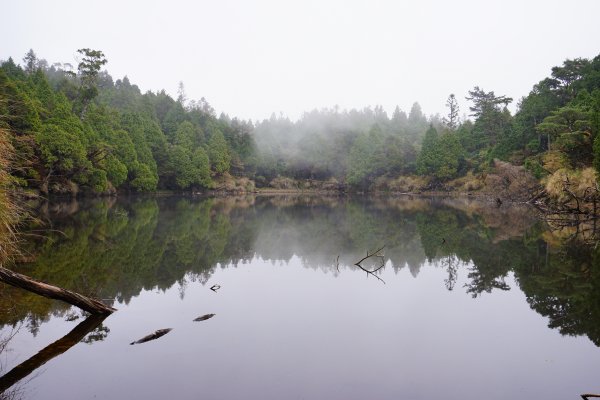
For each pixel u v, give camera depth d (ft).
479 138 228.22
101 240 47.88
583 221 73.15
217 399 14.16
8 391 14.52
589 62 152.76
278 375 16.02
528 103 164.25
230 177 240.32
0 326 20.54
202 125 291.17
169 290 28.30
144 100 270.05
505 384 15.71
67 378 15.51
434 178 217.56
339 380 15.74
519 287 30.22
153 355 17.70
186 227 64.85
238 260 39.70
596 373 16.71
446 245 50.34
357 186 255.29
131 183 162.50
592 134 90.02
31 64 309.63
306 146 304.71
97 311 22.68
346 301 26.68
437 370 16.79
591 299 27.09
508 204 128.67
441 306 25.71
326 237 57.62
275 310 24.47
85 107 165.48
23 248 40.29
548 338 20.48
